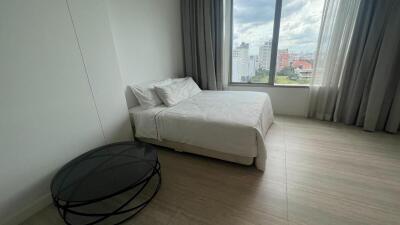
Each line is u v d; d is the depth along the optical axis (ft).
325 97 9.41
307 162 6.40
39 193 4.95
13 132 4.33
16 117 4.34
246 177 5.81
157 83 9.11
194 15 10.57
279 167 6.20
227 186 5.46
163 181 5.77
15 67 4.21
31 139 4.65
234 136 5.82
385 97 7.91
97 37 5.90
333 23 8.42
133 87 7.98
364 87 8.23
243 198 4.99
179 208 4.77
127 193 5.36
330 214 4.40
